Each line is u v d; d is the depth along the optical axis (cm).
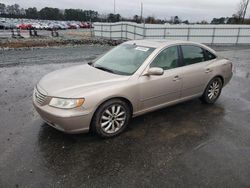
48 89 363
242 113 509
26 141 367
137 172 304
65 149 350
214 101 564
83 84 369
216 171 310
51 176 291
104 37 2872
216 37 2445
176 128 428
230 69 580
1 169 300
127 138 388
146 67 413
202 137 398
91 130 375
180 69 462
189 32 2362
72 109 339
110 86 369
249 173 308
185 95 488
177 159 334
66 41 2036
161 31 2288
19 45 1666
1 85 659
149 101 424
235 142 385
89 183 282
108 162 323
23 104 520
